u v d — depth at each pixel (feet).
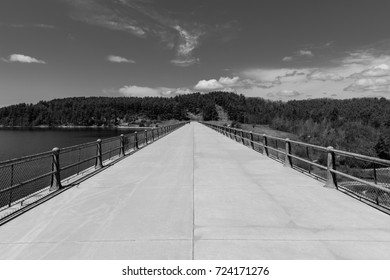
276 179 29.35
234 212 19.35
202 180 29.12
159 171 34.40
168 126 126.21
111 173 33.42
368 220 17.72
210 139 85.87
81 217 18.66
